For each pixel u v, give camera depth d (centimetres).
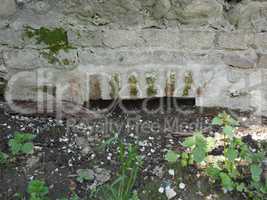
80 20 253
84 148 243
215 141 250
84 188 221
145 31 256
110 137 252
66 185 221
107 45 258
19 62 257
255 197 218
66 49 257
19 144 230
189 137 238
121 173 228
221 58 262
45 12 250
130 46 259
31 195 205
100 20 253
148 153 243
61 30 253
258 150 247
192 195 222
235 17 255
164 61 262
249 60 262
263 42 260
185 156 235
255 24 257
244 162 236
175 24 256
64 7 249
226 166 230
